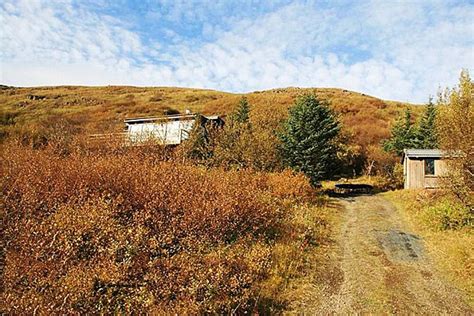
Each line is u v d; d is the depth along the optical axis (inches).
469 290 409.1
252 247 458.3
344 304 374.9
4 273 304.0
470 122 623.8
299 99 1120.8
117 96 2620.6
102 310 292.4
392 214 772.0
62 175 472.4
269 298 370.0
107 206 421.1
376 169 1348.4
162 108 2144.4
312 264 469.7
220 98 2437.3
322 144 1025.5
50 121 1525.6
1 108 1956.2
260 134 994.7
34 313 256.4
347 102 2138.3
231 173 722.2
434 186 973.8
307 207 724.0
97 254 355.3
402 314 358.6
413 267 474.3
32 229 350.3
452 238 564.4
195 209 446.0
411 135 1360.7
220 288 343.9
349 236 605.6
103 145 948.6
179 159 862.5
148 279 335.3
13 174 467.5
